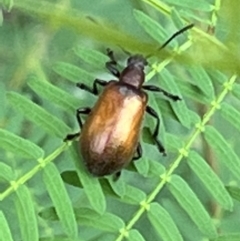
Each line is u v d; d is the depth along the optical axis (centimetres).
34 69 5
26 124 5
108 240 5
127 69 5
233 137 5
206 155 5
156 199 5
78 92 5
